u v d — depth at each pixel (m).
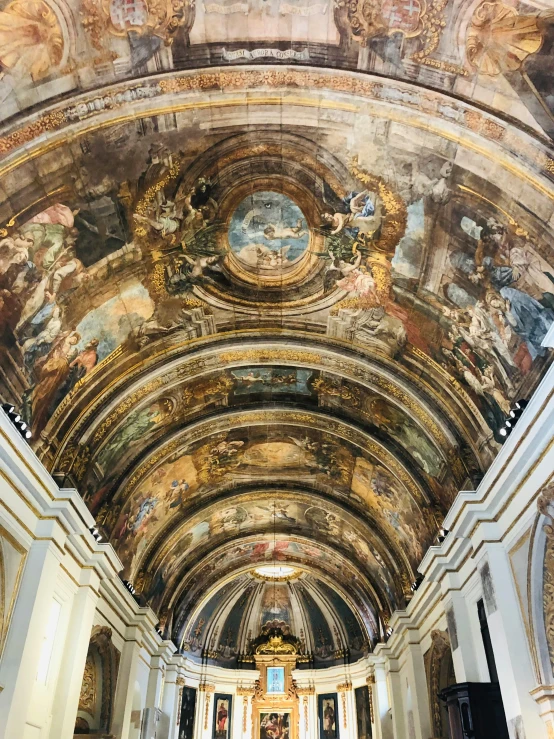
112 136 10.73
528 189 10.05
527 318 11.14
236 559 29.52
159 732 25.08
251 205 12.79
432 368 14.80
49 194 10.84
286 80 10.52
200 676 32.03
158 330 15.20
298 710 33.03
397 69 10.12
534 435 10.48
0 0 8.47
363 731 30.30
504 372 12.29
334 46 10.06
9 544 11.41
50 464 13.69
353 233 13.06
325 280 14.42
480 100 9.88
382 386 16.20
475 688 12.64
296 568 30.06
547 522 10.74
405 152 11.18
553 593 11.12
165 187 11.99
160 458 18.75
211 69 10.30
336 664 33.59
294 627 36.00
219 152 11.65
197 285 14.41
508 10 8.77
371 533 22.88
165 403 17.27
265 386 18.34
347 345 16.06
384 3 9.32
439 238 12.19
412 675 20.34
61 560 13.28
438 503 16.97
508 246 10.96
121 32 9.53
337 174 12.03
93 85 10.03
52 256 11.65
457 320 13.12
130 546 20.16
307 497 23.75
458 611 15.42
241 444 20.95
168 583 25.25
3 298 11.01
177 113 10.77
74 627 14.45
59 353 13.04
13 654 11.10
